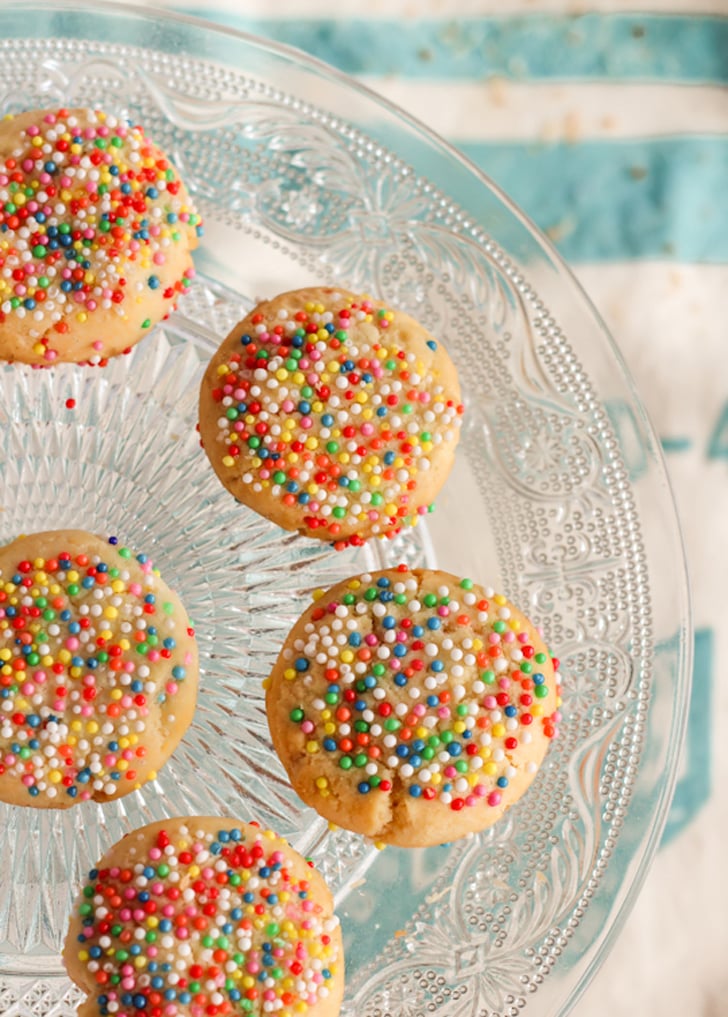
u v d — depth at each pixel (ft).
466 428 1.49
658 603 1.45
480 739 1.37
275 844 1.38
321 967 1.35
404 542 1.48
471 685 1.38
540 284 1.49
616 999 1.55
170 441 1.47
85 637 1.37
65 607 1.38
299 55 1.49
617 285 1.63
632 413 1.47
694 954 1.56
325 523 1.42
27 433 1.46
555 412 1.49
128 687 1.38
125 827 1.41
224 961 1.33
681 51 1.65
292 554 1.46
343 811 1.37
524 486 1.48
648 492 1.47
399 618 1.39
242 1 1.63
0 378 1.46
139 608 1.39
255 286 1.51
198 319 1.49
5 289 1.41
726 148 1.65
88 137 1.43
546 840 1.42
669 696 1.43
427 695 1.37
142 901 1.34
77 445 1.46
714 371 1.63
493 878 1.42
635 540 1.46
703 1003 1.55
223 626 1.44
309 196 1.52
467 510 1.48
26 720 1.36
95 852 1.40
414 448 1.42
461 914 1.41
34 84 1.49
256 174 1.52
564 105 1.65
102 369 1.47
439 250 1.51
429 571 1.42
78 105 1.50
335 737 1.37
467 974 1.40
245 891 1.35
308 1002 1.34
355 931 1.41
